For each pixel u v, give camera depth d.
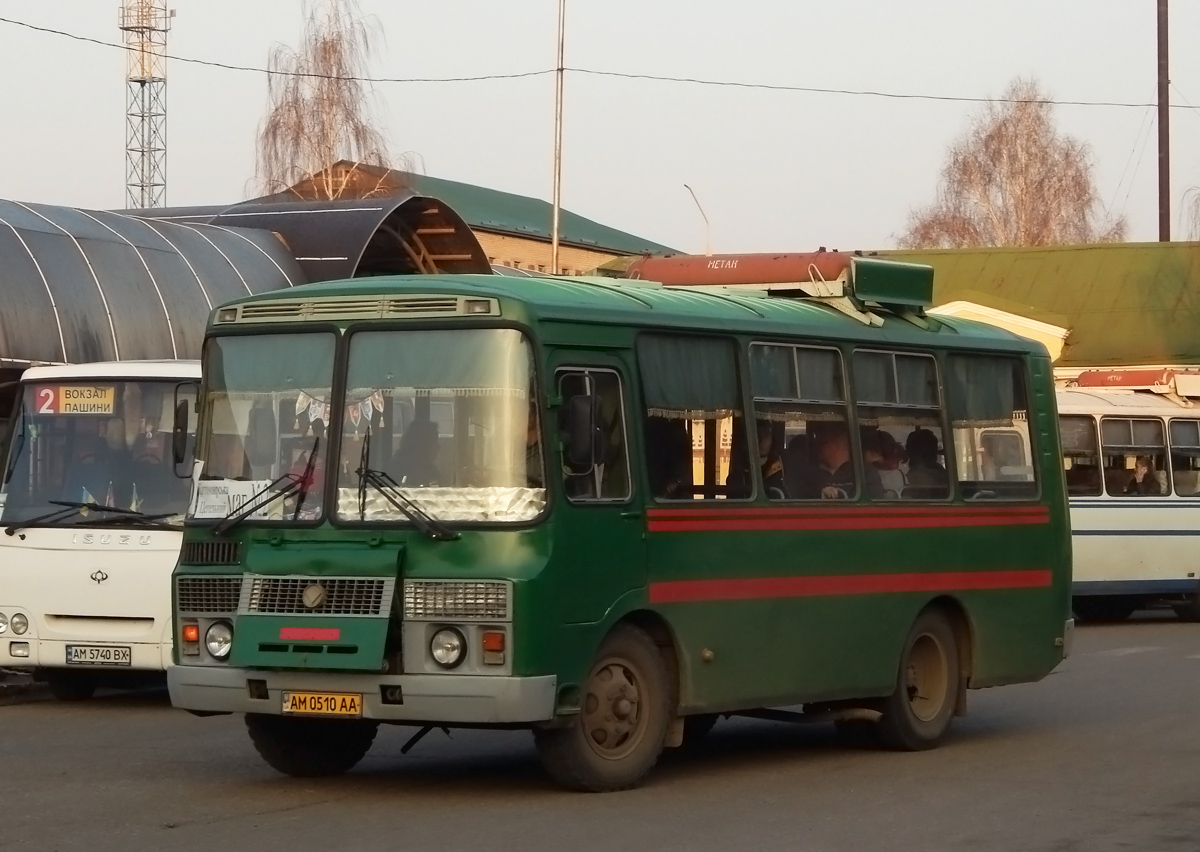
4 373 22.84
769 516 11.80
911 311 13.77
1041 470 14.38
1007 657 13.89
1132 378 28.42
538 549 10.09
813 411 12.38
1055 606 14.37
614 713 10.73
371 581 10.16
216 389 10.99
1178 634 24.86
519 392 10.25
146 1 71.25
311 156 57.59
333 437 10.51
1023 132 68.00
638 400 10.95
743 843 9.23
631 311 11.02
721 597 11.40
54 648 15.24
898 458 13.06
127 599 15.10
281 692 10.32
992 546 13.77
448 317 10.41
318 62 58.25
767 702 11.75
